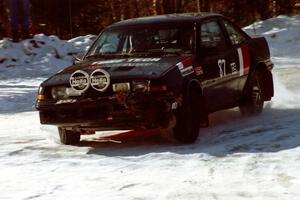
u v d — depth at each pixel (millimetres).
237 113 11258
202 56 9250
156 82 8211
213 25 10031
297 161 7324
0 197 6461
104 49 9758
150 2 35156
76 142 9344
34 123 11766
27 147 9188
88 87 8383
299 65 20125
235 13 34688
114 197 6234
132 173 7191
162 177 6949
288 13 33812
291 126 9617
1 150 9000
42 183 6969
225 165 7340
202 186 6504
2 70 21703
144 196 6227
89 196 6328
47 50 23188
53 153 8648
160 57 9047
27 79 20297
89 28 35062
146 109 8188
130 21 10180
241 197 6062
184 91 8578
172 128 8680
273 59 22266
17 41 23781
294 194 6070
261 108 11039
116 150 8648
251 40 11031
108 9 35156
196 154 7996
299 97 12914
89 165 7730
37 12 33031
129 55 9344
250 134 9195
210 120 10703
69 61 23000
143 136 9617
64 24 33719
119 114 8250
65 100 8492
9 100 15508
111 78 8320
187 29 9469
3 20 29906
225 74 9812
